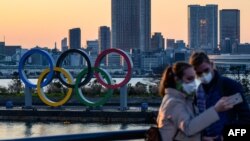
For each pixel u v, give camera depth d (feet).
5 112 398.21
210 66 45.62
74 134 38.68
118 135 41.09
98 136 39.75
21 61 410.31
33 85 405.18
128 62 383.65
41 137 37.37
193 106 39.83
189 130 38.06
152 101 448.24
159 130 39.24
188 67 39.88
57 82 481.05
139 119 374.43
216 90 45.47
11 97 466.29
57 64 393.91
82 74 388.57
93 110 389.19
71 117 387.96
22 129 344.08
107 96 387.75
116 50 386.93
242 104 46.06
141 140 42.80
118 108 408.67
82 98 390.01
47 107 419.54
